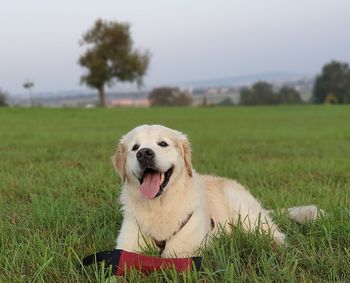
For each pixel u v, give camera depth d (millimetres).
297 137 5746
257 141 5238
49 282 1331
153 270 1351
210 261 1390
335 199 1957
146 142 1577
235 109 15719
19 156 3785
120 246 1540
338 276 1279
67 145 4750
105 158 3652
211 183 1862
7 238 1635
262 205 1967
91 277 1322
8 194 2357
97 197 2223
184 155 1618
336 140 5273
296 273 1347
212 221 1668
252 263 1402
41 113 12945
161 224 1533
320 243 1512
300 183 2463
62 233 1712
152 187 1505
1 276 1353
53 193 2320
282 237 1590
